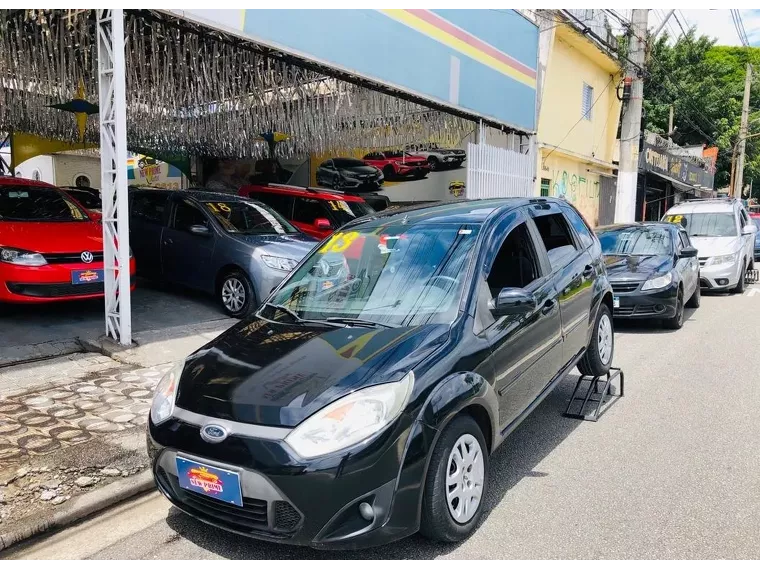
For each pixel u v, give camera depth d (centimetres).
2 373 574
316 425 280
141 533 342
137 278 1048
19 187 805
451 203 489
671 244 962
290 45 788
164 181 2020
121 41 607
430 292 374
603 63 1900
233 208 905
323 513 274
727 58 4244
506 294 367
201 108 1219
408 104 1163
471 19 1163
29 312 774
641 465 421
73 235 735
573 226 557
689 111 3022
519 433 484
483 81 1225
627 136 1492
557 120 1680
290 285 436
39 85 1035
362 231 451
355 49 891
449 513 310
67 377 576
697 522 345
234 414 293
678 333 869
